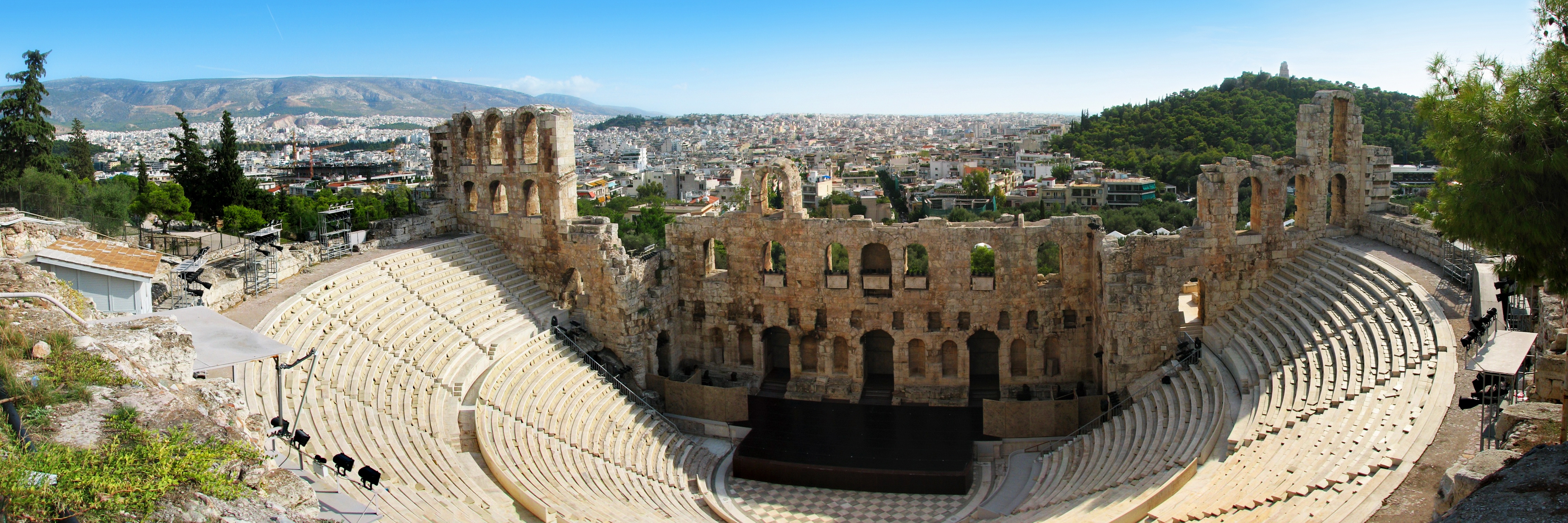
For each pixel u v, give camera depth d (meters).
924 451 53.22
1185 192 172.88
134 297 39.53
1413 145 126.50
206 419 22.98
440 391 47.03
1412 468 30.16
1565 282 25.72
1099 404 54.25
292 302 47.38
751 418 59.06
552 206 62.44
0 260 35.25
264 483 21.80
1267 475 33.81
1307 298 50.31
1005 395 61.06
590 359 58.19
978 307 60.56
